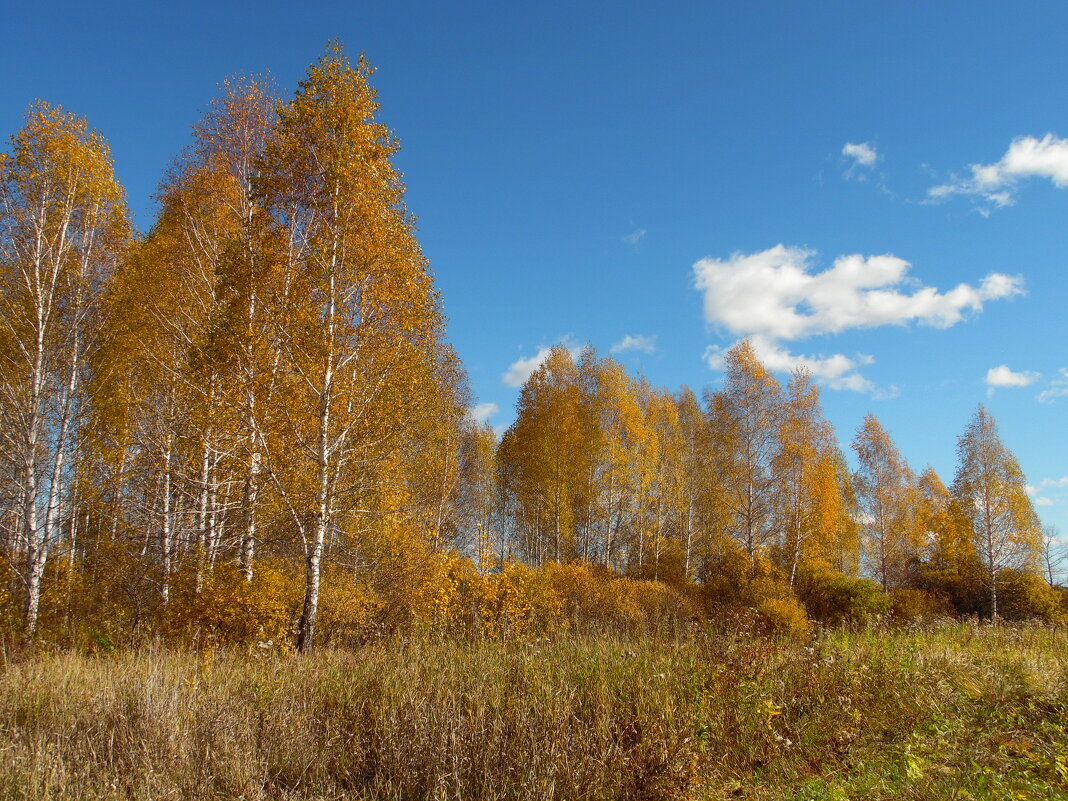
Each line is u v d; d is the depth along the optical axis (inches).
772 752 191.8
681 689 225.9
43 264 532.4
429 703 206.7
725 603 717.9
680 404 1231.5
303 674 257.1
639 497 962.1
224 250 448.5
